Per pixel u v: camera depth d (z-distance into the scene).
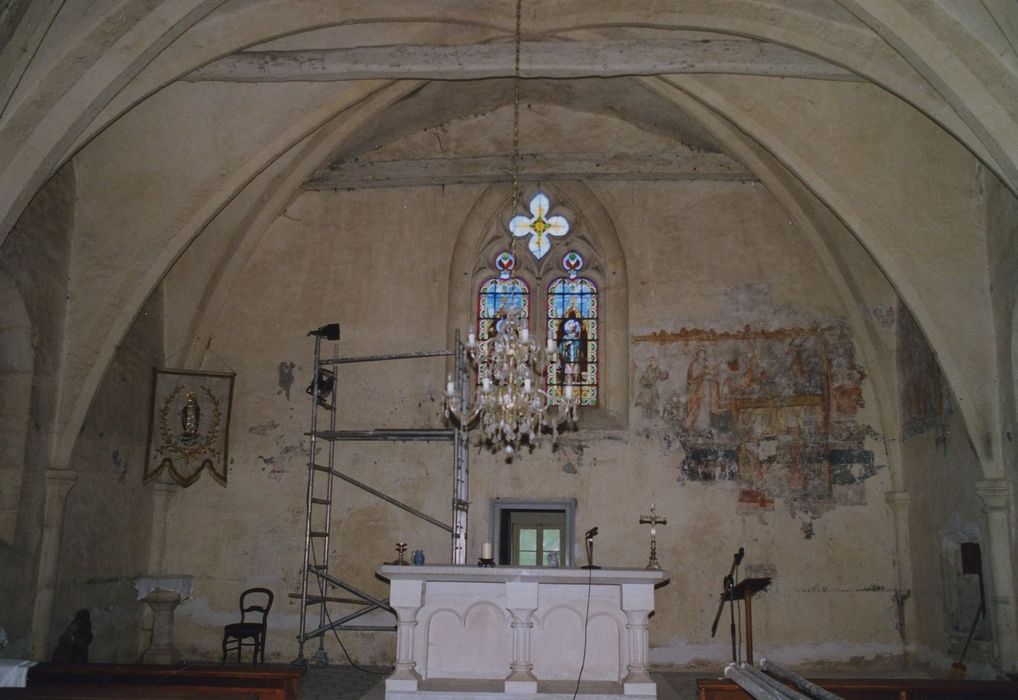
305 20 10.69
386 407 14.86
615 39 11.98
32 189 9.80
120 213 12.62
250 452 14.80
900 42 9.09
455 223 15.38
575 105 15.14
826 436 14.20
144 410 14.27
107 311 12.54
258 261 15.33
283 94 12.31
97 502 12.98
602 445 14.48
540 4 11.06
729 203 15.05
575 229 15.46
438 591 10.61
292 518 14.59
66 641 11.30
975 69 8.87
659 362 14.65
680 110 13.73
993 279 11.47
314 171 14.73
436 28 11.83
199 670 9.05
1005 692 8.63
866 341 14.16
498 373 9.88
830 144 11.98
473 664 10.51
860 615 13.70
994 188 11.33
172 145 12.43
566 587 10.57
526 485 14.45
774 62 11.05
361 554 14.40
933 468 12.78
